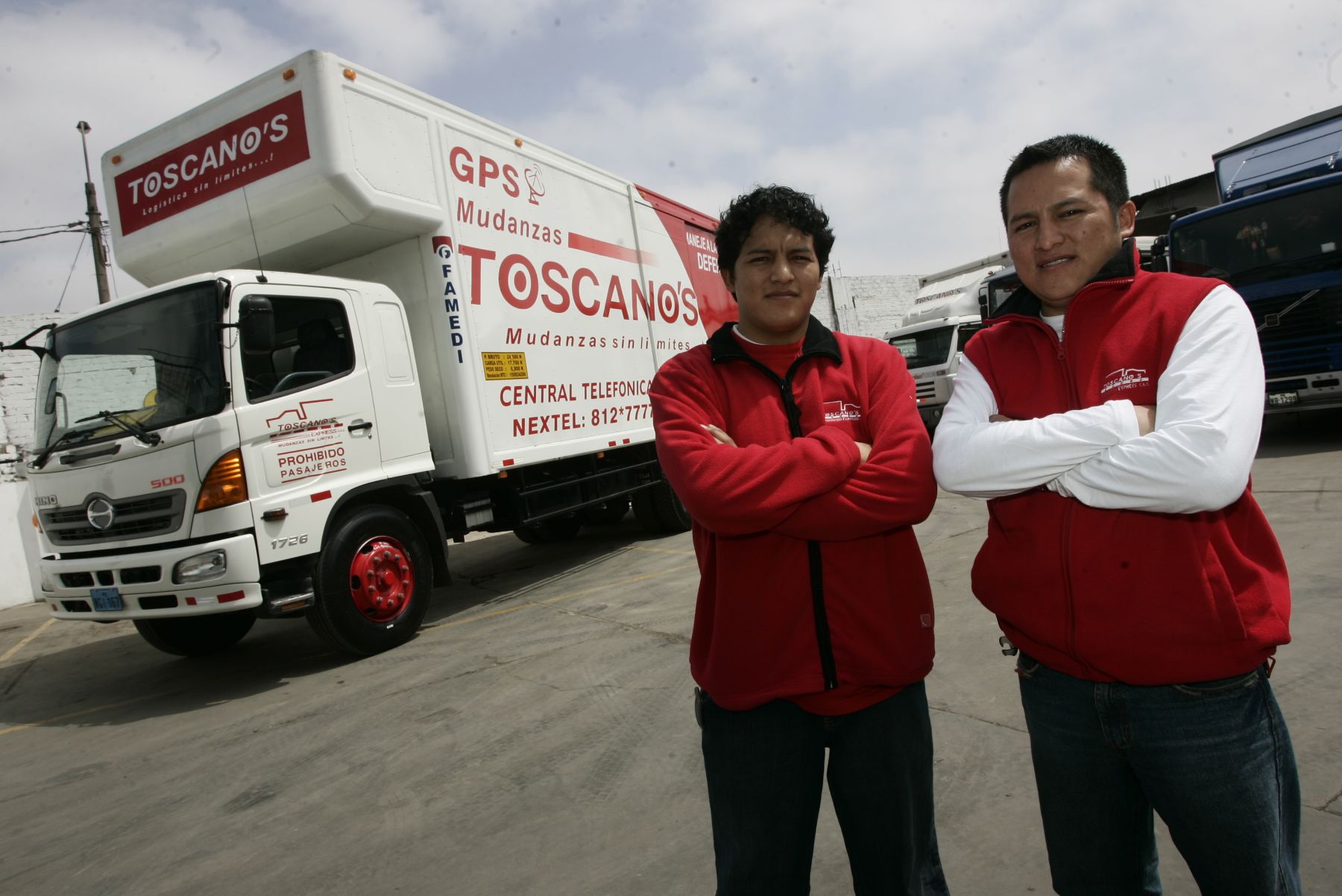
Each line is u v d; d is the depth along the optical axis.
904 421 1.65
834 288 20.89
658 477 7.89
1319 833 2.17
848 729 1.60
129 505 4.46
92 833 3.04
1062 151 1.49
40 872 2.78
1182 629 1.29
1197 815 1.31
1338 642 3.31
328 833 2.82
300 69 4.70
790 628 1.58
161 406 4.48
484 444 5.52
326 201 4.79
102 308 4.80
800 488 1.50
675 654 4.27
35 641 6.99
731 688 1.59
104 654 6.23
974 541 6.06
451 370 5.43
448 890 2.40
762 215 1.67
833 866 2.35
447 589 6.87
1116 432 1.30
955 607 4.44
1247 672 1.30
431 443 5.60
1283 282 7.95
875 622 1.58
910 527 1.71
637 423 7.30
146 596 4.40
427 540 5.42
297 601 4.50
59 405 4.84
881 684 1.56
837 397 1.71
